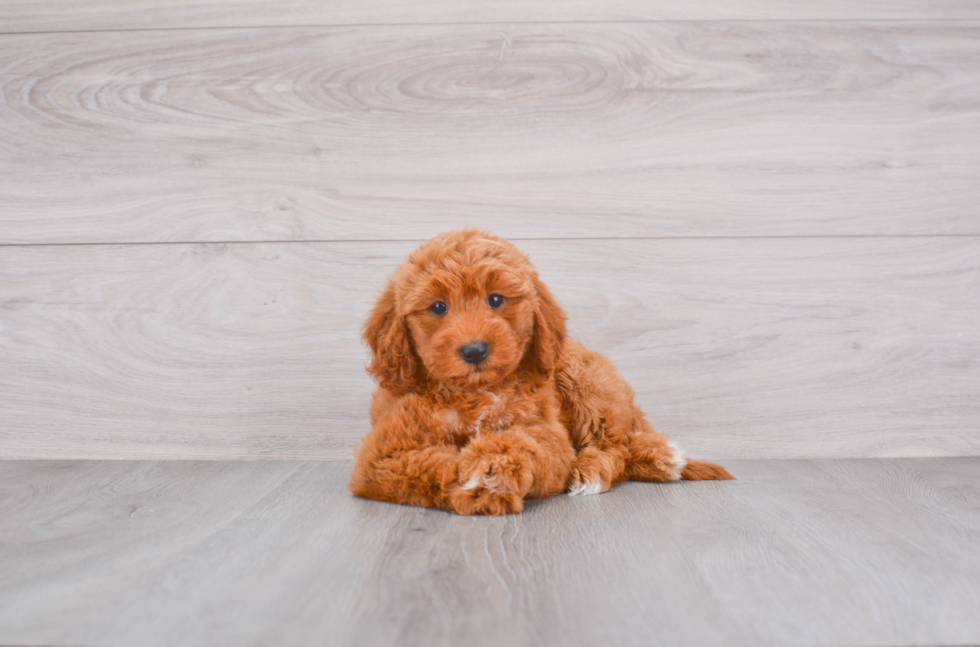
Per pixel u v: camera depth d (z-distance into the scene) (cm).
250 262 191
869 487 149
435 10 195
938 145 194
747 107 194
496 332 128
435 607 82
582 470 141
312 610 82
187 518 125
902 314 192
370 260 192
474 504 124
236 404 190
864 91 195
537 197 193
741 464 179
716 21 195
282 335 191
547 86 194
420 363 139
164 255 192
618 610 81
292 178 192
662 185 193
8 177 192
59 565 99
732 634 75
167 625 78
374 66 193
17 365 190
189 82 192
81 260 191
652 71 194
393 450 134
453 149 193
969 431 191
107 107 192
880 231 193
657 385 191
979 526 117
